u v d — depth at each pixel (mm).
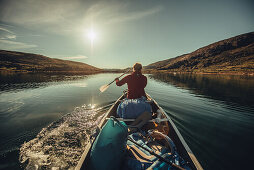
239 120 4203
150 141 2029
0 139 3016
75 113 4688
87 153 1540
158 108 3631
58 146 2818
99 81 15312
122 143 1505
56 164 2332
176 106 5629
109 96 7297
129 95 2941
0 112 4809
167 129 2607
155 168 1339
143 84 2920
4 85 11625
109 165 1344
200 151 2736
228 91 9227
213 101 6465
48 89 9562
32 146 2811
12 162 2338
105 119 2568
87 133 3342
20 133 3312
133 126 2326
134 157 1612
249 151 2711
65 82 14180
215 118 4363
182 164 1535
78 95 7566
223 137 3232
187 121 4137
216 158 2533
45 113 4695
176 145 2072
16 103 5965
